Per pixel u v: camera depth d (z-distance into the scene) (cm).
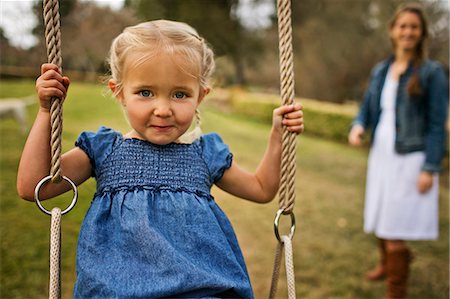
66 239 377
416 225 336
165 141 159
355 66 1464
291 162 178
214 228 161
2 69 1333
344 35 1496
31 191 155
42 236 390
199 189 167
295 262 414
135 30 161
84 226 157
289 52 177
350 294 363
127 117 164
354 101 1489
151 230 152
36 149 155
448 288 383
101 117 817
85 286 149
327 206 582
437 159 329
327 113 1166
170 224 156
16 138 692
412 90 328
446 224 551
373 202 351
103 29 981
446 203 640
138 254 151
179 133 161
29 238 384
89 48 986
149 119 157
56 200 411
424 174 330
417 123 334
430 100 328
